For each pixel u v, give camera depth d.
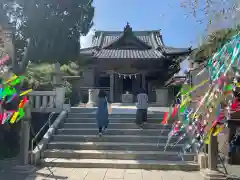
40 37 9.81
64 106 9.11
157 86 19.23
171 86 15.39
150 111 10.28
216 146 5.56
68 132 7.91
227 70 3.25
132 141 7.44
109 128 8.16
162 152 6.73
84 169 6.05
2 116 6.00
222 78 3.42
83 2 10.17
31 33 9.53
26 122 6.02
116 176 5.54
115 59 18.97
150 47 21.41
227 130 6.89
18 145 7.71
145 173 5.78
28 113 6.05
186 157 6.47
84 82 19.77
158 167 6.11
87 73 19.88
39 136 8.72
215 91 3.62
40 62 11.16
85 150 6.95
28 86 9.20
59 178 5.37
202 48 5.45
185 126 5.28
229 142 6.75
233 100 3.56
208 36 4.72
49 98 9.21
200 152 6.34
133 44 21.55
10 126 7.64
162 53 19.03
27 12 9.20
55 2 9.38
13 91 6.26
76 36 11.30
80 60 17.70
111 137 7.48
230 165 6.50
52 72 10.91
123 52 20.41
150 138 7.42
